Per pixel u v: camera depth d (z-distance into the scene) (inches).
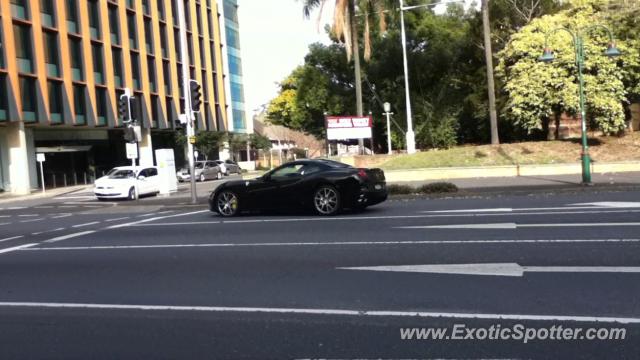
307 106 2079.2
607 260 324.2
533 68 1074.7
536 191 749.3
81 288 322.0
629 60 1058.1
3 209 1024.9
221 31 2620.6
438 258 349.4
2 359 214.1
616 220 462.6
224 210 637.9
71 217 770.2
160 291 305.4
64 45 1590.8
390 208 635.5
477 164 1040.8
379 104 1828.2
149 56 1999.3
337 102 1957.4
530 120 1094.4
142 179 1175.6
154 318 257.8
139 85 1923.0
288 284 305.9
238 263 367.2
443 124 1610.5
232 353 209.9
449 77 1695.4
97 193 1122.7
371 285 295.0
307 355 204.2
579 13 1123.9
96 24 1737.2
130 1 1908.2
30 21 1478.8
